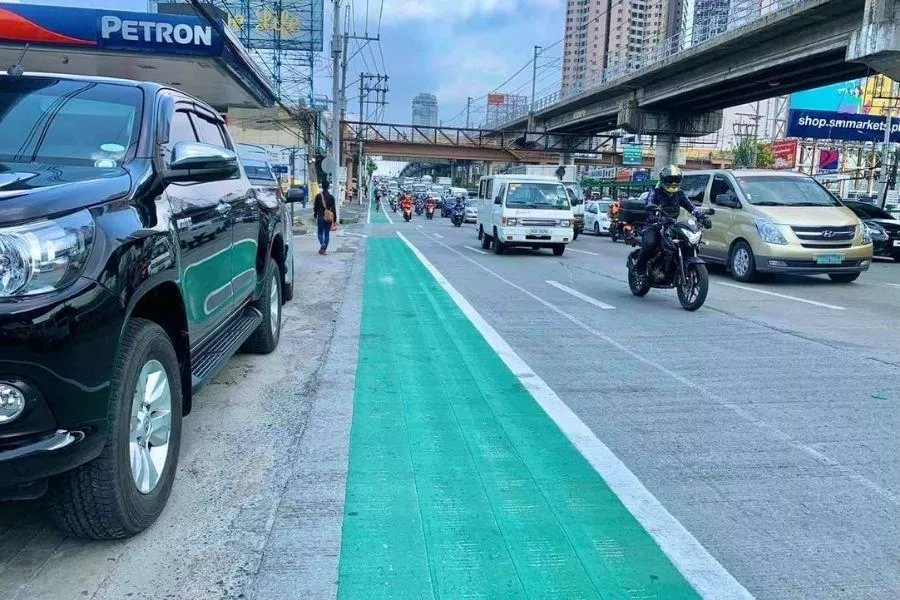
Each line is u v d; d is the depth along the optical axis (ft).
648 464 13.92
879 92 131.44
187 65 47.26
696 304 30.66
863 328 27.35
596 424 16.15
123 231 10.21
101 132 13.03
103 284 9.43
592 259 57.72
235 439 15.07
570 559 10.46
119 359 9.96
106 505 9.91
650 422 16.30
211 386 18.89
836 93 138.82
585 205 112.06
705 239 45.42
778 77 113.70
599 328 27.12
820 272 40.27
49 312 8.71
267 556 10.48
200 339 14.30
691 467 13.79
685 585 9.82
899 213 95.09
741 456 14.35
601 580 9.93
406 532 11.19
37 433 8.79
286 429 15.71
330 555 10.52
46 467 8.79
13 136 12.77
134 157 12.57
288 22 114.21
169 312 12.39
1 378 8.52
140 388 10.75
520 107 240.94
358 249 64.34
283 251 24.32
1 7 40.78
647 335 25.84
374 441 15.02
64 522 10.07
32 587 9.63
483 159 231.09
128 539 10.87
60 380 8.84
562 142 227.40
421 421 16.28
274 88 80.79
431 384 19.30
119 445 9.91
